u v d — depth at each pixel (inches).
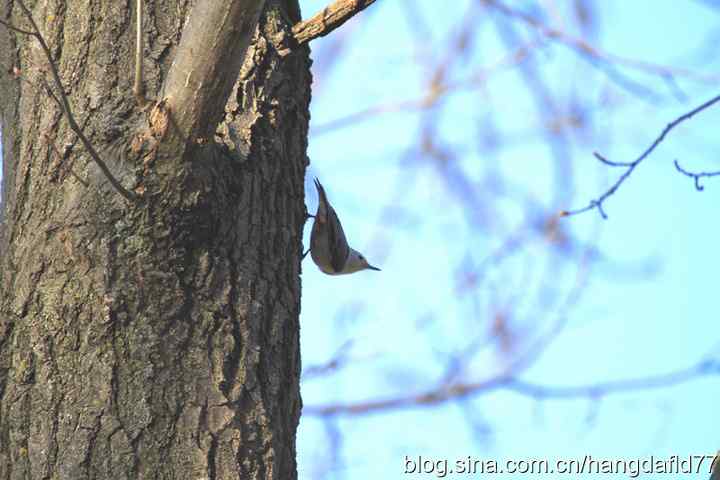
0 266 254.7
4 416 239.6
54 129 255.6
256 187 269.4
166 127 234.8
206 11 224.4
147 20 265.3
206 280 249.9
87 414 235.9
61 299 242.7
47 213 250.5
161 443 236.8
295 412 265.4
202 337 247.0
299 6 304.7
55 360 240.1
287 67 294.5
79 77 259.1
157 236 244.1
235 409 245.4
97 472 232.7
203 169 244.2
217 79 229.5
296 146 291.6
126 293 242.2
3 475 235.1
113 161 246.4
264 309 260.4
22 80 266.7
